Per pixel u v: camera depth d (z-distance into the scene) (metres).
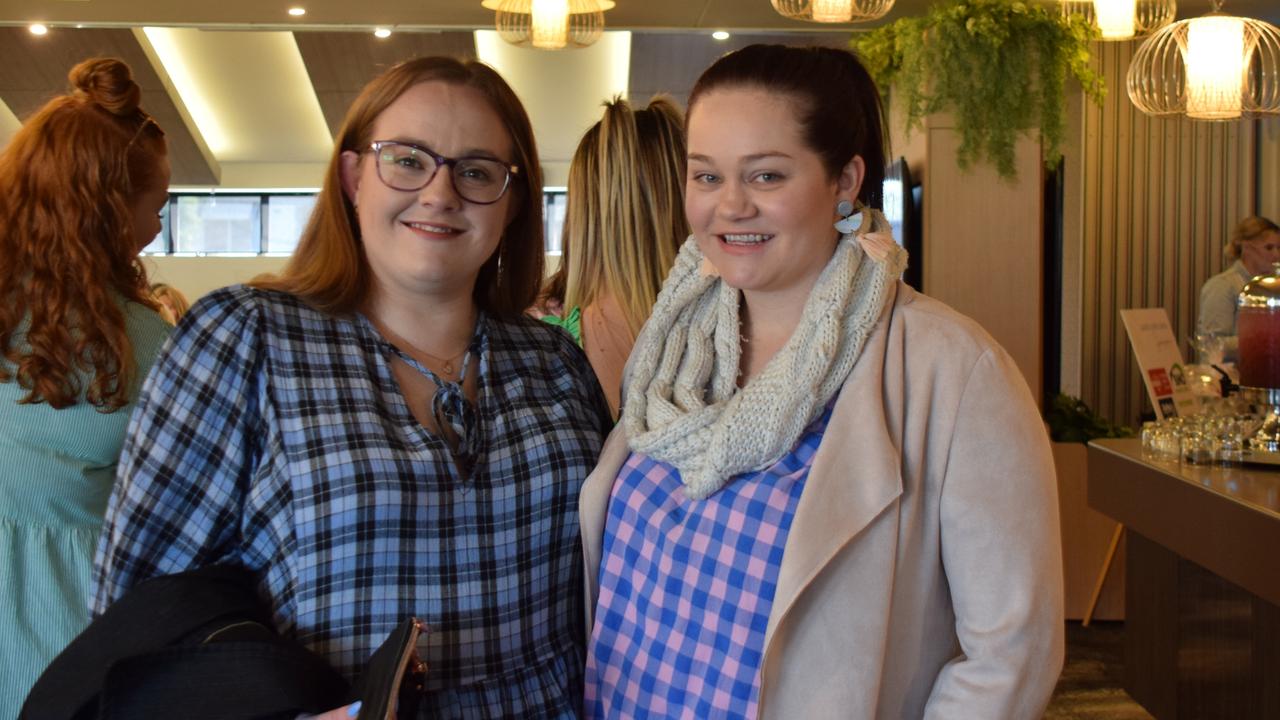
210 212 13.43
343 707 1.25
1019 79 5.04
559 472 1.62
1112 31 4.96
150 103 10.59
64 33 8.46
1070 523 5.01
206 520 1.44
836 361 1.45
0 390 1.87
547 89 10.42
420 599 1.48
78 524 1.91
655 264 2.35
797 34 6.67
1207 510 2.84
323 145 12.35
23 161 1.88
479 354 1.67
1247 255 5.96
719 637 1.44
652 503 1.55
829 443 1.41
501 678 1.54
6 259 1.84
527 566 1.58
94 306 1.87
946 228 5.21
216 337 1.46
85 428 1.89
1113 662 4.50
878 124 1.52
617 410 2.24
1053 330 5.48
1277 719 2.73
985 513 1.36
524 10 5.53
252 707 1.26
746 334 1.59
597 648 1.59
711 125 1.45
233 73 10.78
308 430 1.46
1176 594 3.29
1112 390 7.99
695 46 7.80
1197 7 6.29
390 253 1.54
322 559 1.44
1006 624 1.34
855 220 1.47
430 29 6.72
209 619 1.35
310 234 1.62
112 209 1.93
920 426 1.40
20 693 1.83
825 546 1.35
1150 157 7.84
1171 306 7.93
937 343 1.42
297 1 6.20
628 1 6.16
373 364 1.55
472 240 1.55
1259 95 7.14
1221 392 4.12
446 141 1.52
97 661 1.32
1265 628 2.79
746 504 1.45
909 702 1.42
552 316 2.60
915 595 1.41
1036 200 5.20
